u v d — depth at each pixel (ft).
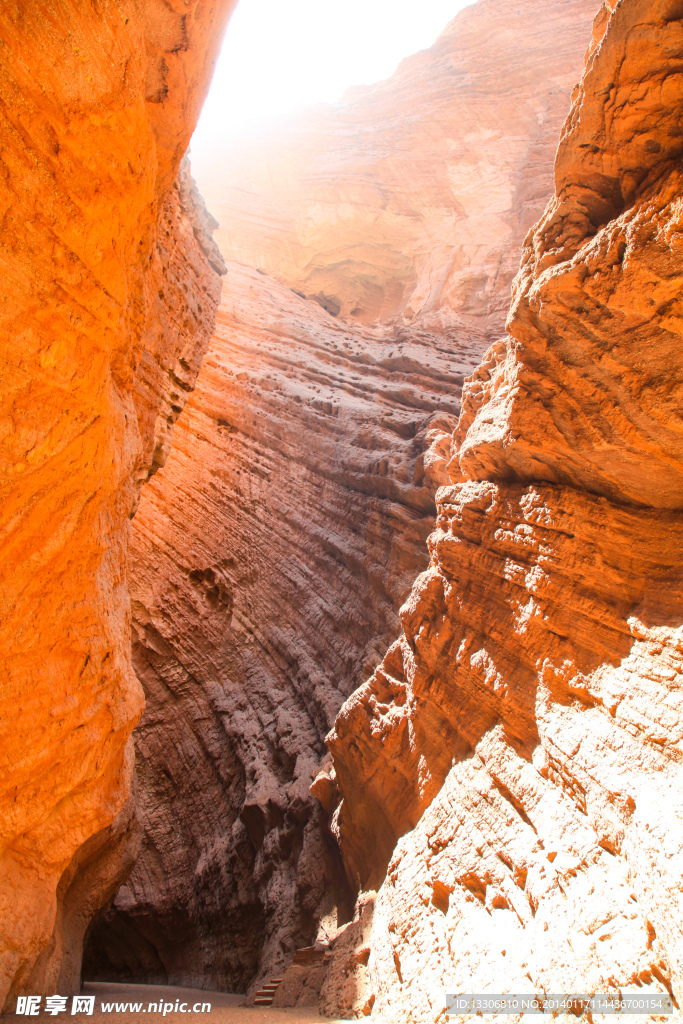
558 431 17.06
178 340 31.27
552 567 17.66
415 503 38.60
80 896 25.84
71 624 17.12
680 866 10.80
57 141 10.86
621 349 14.15
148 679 53.62
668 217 11.88
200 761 47.78
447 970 16.07
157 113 17.10
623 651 14.99
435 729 22.47
